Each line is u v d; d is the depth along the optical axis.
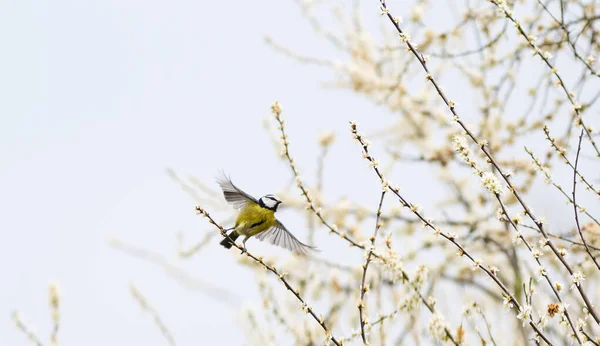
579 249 9.58
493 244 12.84
